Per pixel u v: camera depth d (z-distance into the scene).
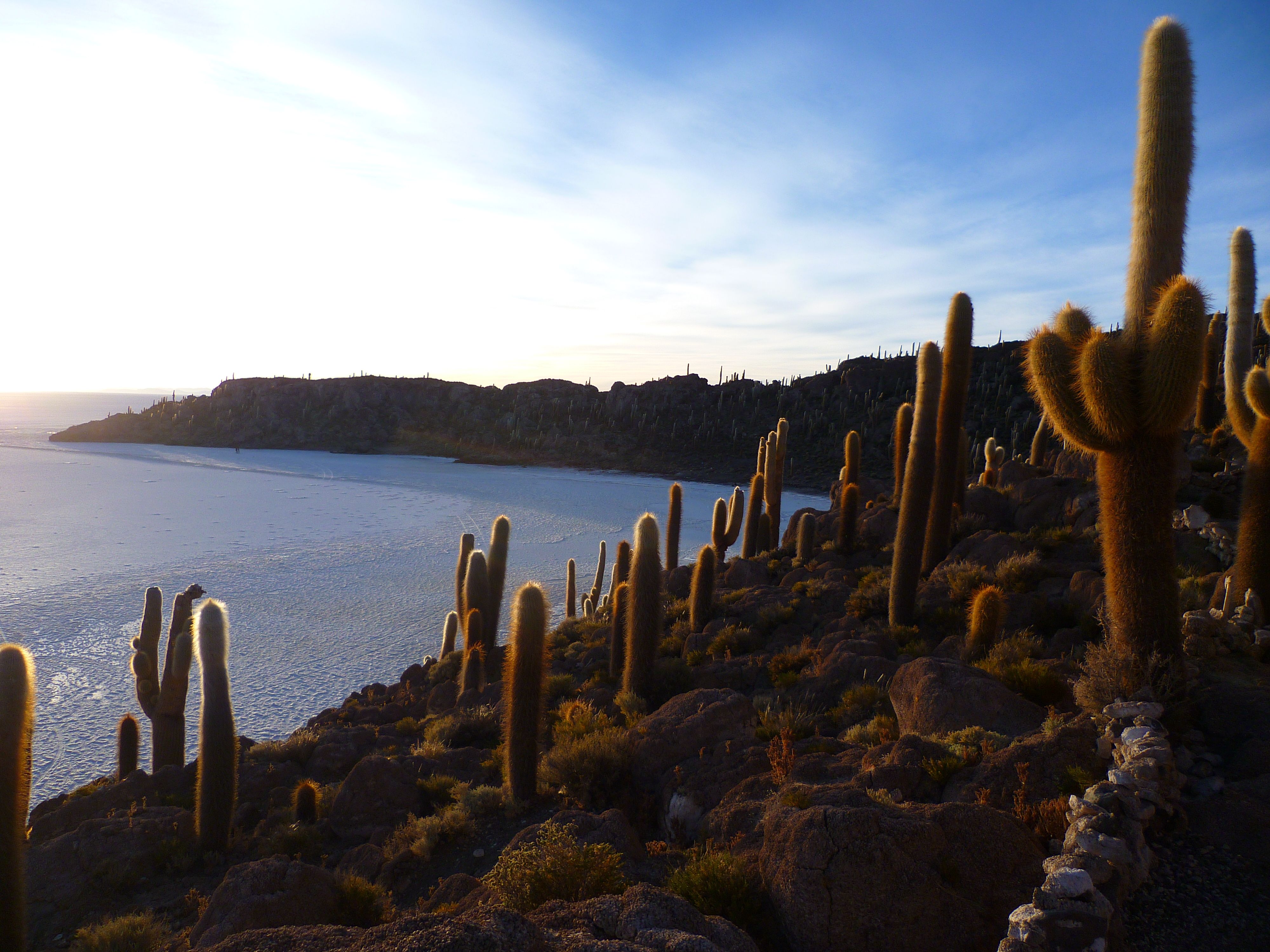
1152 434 6.90
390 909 7.44
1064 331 7.82
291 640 48.94
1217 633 7.83
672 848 7.23
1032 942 3.72
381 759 11.91
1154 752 5.46
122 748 16.39
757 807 6.64
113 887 9.91
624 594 16.12
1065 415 7.42
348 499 138.12
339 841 10.82
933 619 14.59
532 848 5.99
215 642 11.11
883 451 152.38
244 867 7.23
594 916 4.41
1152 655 6.76
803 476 150.25
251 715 35.12
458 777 11.92
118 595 61.31
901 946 4.43
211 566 74.62
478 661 18.30
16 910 7.21
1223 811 5.25
